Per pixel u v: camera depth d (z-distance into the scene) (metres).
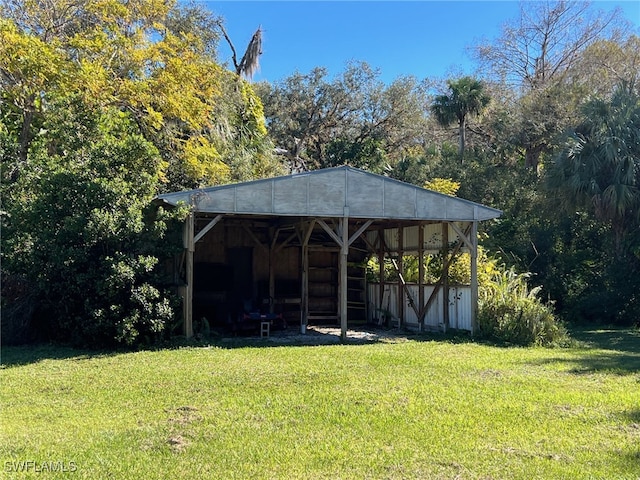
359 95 33.38
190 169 17.17
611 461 4.71
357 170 12.38
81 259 10.58
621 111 17.33
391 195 12.59
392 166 32.03
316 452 4.89
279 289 16.36
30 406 6.45
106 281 10.38
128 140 11.55
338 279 16.98
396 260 16.09
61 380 7.85
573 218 19.67
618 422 5.88
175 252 11.53
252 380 7.84
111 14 16.41
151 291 10.82
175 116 17.34
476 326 13.10
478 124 30.83
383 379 7.99
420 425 5.70
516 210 22.67
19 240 10.81
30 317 11.66
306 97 33.22
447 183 20.09
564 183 17.77
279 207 11.73
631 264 17.62
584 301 17.64
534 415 6.13
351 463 4.63
